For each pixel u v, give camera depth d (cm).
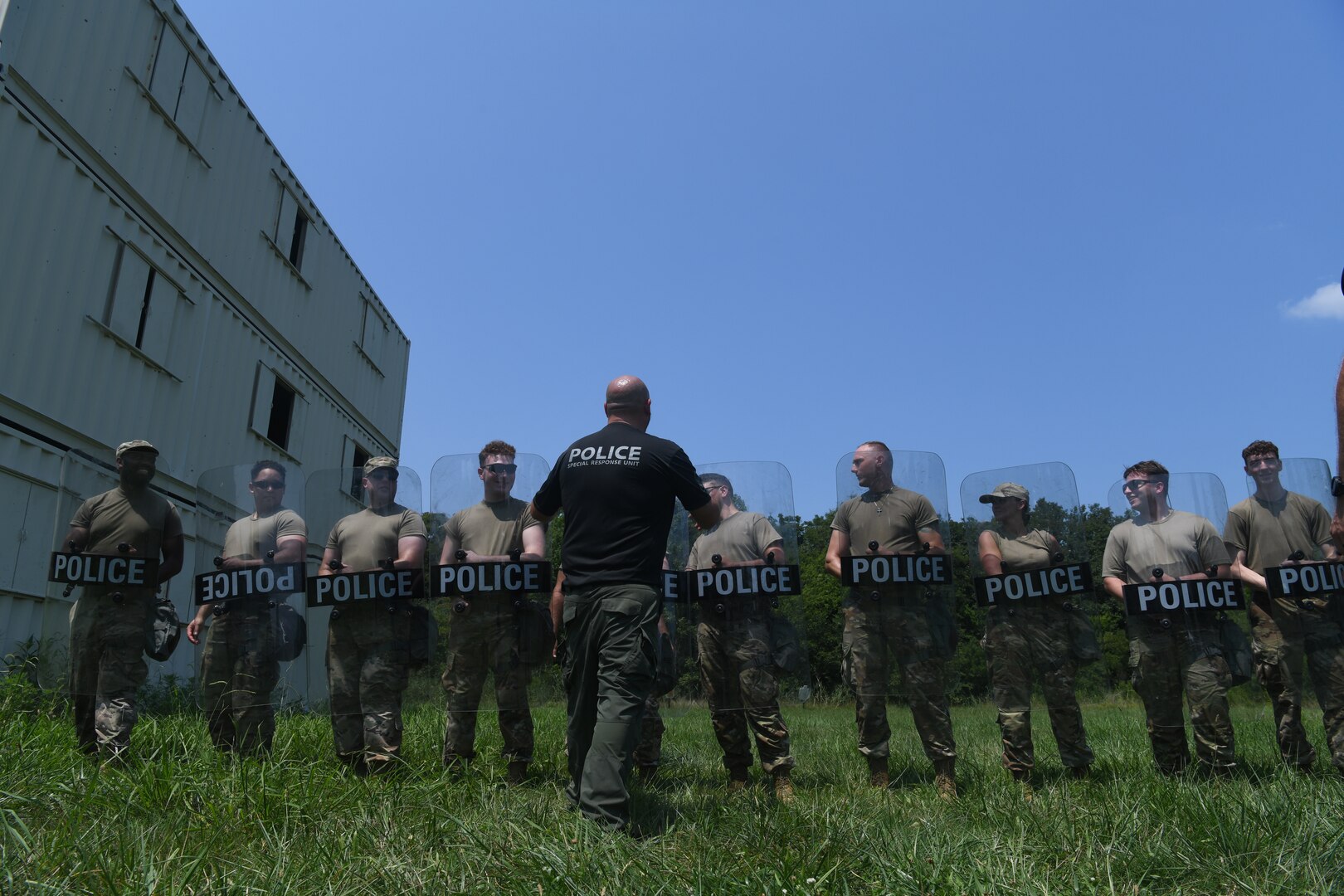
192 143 1104
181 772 364
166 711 730
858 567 491
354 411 1681
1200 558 480
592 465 363
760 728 462
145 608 482
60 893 219
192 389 1099
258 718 456
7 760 361
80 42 896
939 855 265
